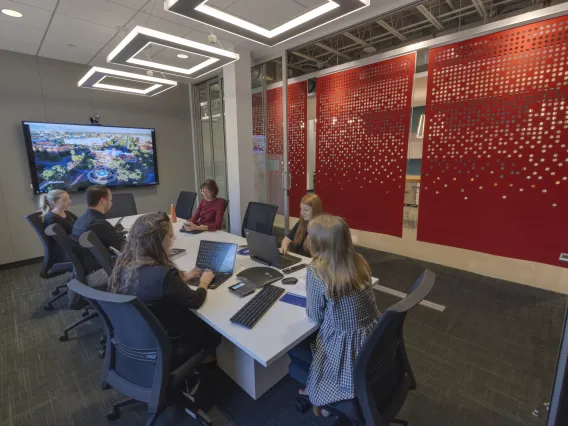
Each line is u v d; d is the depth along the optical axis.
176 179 5.71
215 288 1.70
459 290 3.00
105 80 4.38
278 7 2.79
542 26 2.34
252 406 1.68
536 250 2.59
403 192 3.43
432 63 3.00
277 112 4.63
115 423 1.58
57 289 3.06
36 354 2.15
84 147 4.48
